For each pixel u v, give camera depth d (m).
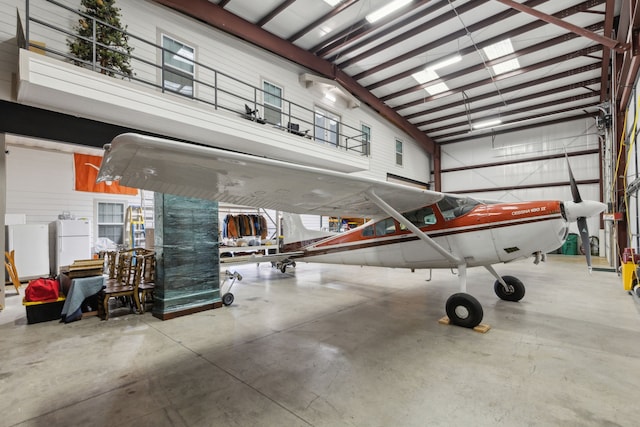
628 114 6.33
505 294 4.36
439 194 3.67
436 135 13.84
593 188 10.70
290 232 6.04
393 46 7.88
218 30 6.75
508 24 6.89
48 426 1.66
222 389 2.03
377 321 3.54
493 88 9.86
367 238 4.66
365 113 11.13
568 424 1.60
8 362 2.48
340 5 6.45
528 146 12.18
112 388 2.06
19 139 5.95
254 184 2.45
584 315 3.63
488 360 2.43
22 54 3.19
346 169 7.95
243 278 6.71
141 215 7.34
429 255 3.88
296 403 1.85
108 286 4.05
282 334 3.12
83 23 4.30
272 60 7.88
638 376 2.13
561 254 10.89
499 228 3.35
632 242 6.10
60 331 3.27
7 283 5.74
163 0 5.61
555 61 8.00
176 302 3.79
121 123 4.52
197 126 4.77
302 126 8.70
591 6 6.03
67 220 6.23
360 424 1.64
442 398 1.88
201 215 4.07
